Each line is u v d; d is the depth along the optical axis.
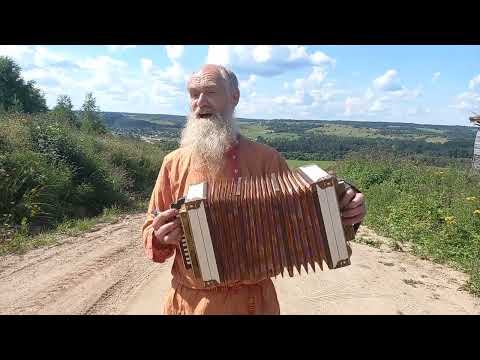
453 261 7.57
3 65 40.72
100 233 9.44
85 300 5.47
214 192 2.31
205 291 2.48
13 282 6.10
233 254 2.29
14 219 9.39
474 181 12.84
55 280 6.21
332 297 5.75
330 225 2.27
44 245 8.16
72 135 14.65
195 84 2.57
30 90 42.56
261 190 2.35
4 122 13.08
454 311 5.43
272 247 2.30
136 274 6.57
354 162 16.33
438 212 9.50
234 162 2.56
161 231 2.26
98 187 12.89
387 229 9.52
